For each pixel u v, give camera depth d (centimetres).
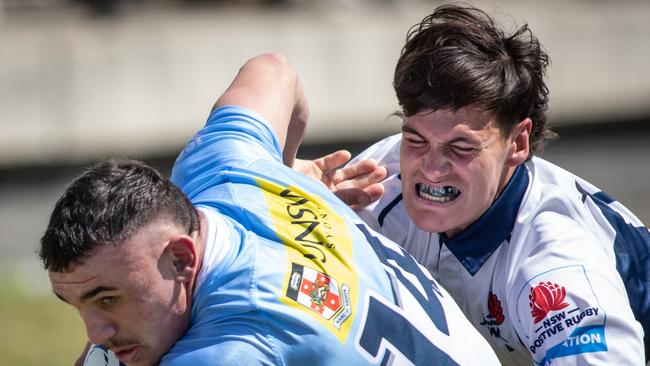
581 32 3759
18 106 3528
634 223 957
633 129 3775
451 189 857
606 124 3762
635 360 805
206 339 720
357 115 3653
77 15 3994
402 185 877
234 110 912
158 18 3975
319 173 1020
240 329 718
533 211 880
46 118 3541
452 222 866
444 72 819
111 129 3572
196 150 895
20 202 3209
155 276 707
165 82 3619
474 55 830
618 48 3778
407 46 866
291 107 966
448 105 820
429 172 840
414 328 798
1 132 3503
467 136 826
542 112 902
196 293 737
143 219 698
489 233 878
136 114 3588
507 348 912
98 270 688
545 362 818
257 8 4066
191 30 3772
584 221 896
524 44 864
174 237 711
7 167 3484
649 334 923
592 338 801
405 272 842
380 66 3700
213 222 758
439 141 830
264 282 735
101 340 718
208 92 3638
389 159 1015
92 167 740
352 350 752
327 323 742
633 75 3781
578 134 3747
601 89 3756
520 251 870
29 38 3703
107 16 3981
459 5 906
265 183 834
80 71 3575
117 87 3594
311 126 3622
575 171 3278
